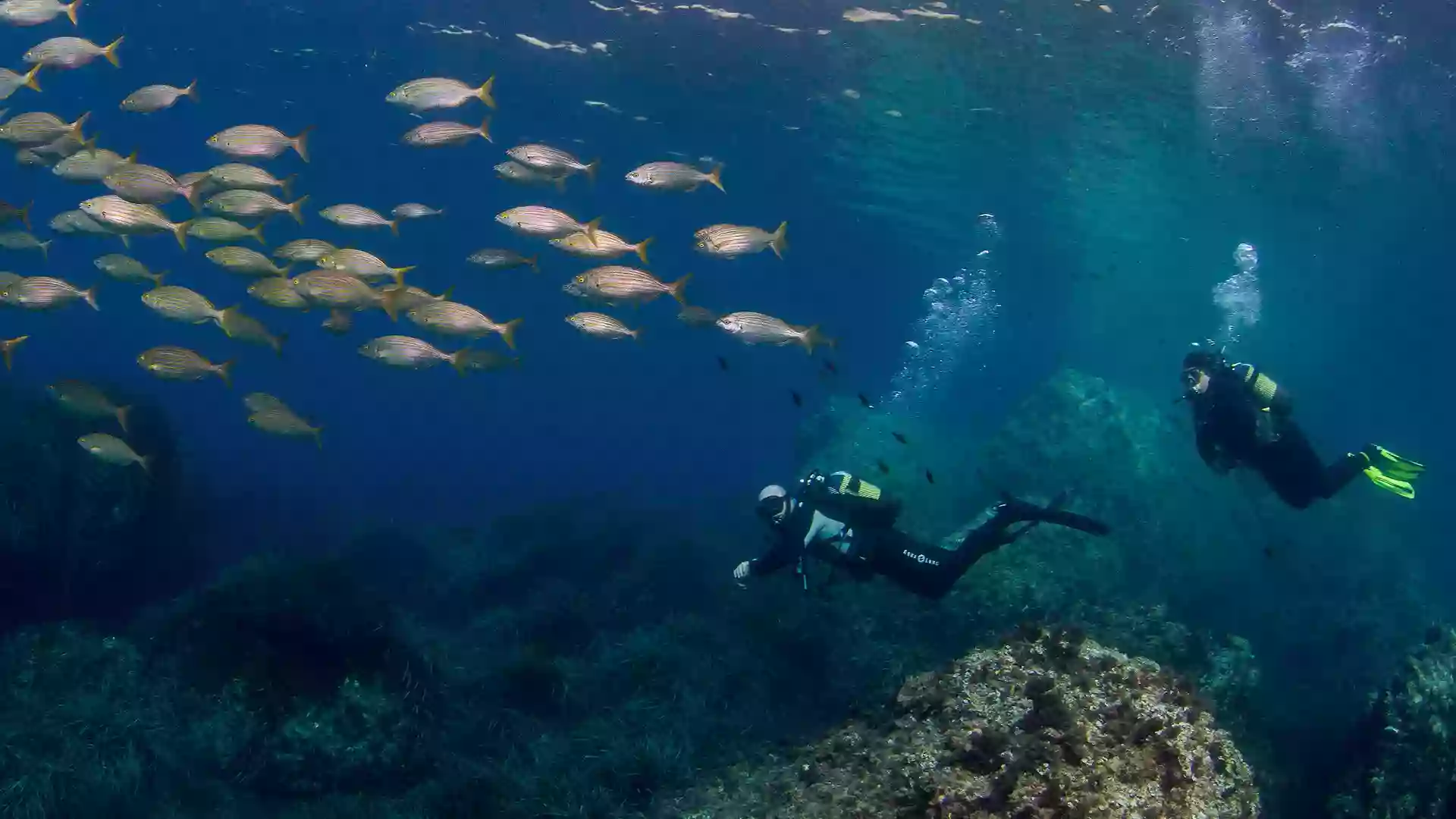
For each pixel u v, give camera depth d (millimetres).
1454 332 46875
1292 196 23312
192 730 7492
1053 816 3637
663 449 60031
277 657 8133
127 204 8734
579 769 7586
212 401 45750
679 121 23984
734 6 16000
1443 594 20188
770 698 9547
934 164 24344
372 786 7703
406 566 15219
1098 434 15953
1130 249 34562
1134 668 4461
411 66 23141
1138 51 14703
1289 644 14828
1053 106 18094
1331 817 7199
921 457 17500
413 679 8484
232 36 24031
